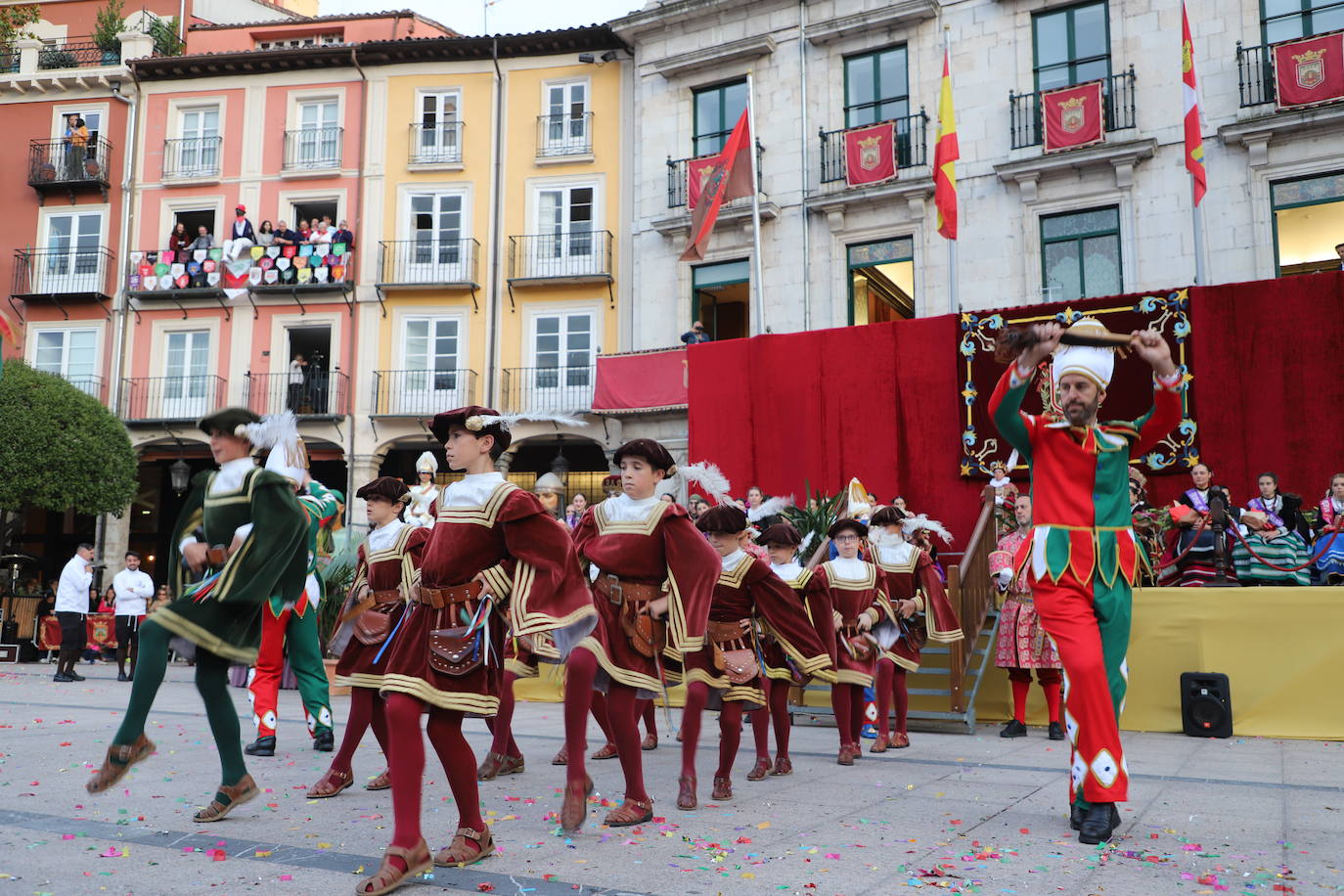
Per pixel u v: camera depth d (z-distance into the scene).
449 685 3.57
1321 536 9.32
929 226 18.03
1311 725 7.80
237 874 3.55
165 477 24.69
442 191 22.84
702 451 15.21
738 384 15.16
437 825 4.44
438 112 23.11
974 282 17.55
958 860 3.79
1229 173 15.98
